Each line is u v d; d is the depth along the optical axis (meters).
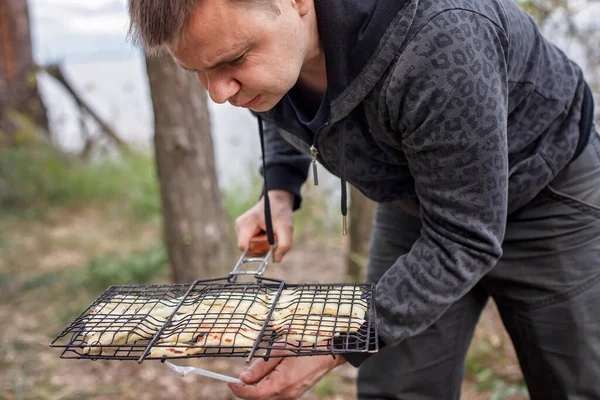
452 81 1.14
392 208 1.85
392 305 1.30
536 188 1.48
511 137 1.42
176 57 1.13
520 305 1.68
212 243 3.22
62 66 7.24
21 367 2.84
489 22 1.19
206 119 3.19
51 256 4.56
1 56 7.10
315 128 1.39
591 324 1.58
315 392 2.61
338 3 1.17
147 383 2.71
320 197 4.66
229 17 1.05
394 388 1.85
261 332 1.16
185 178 3.14
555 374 1.65
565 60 1.52
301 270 3.99
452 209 1.26
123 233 5.15
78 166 6.46
